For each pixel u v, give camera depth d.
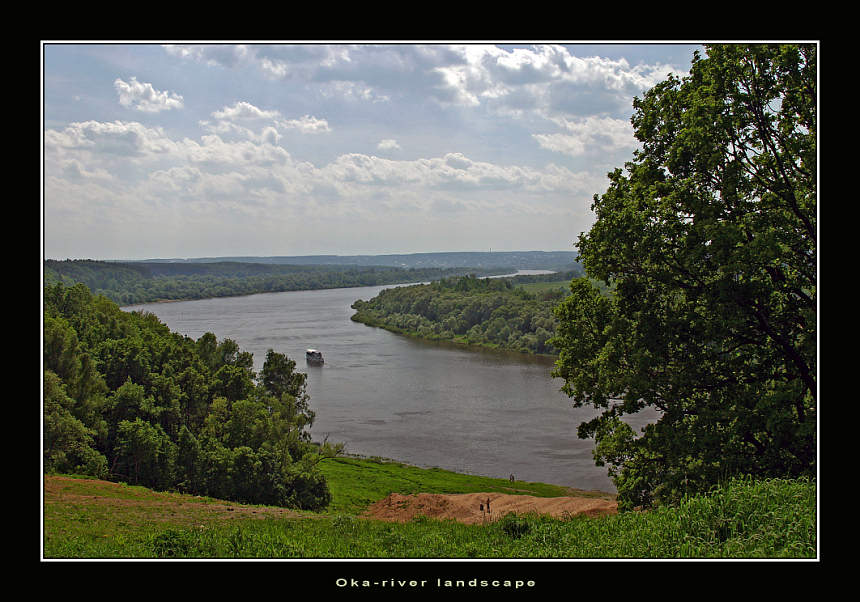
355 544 15.74
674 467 20.56
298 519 24.00
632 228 20.64
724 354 22.03
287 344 119.62
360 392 81.31
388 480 48.78
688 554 11.87
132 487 32.19
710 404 20.16
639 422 60.50
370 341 131.00
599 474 51.22
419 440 60.94
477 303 146.88
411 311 166.00
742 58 19.86
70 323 56.00
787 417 17.75
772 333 19.73
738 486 14.65
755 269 18.88
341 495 44.47
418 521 22.73
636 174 22.17
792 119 19.47
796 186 19.70
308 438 49.91
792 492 13.61
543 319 125.69
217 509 27.05
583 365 24.02
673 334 20.95
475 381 88.81
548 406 73.50
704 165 19.34
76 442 37.00
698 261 19.66
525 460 54.91
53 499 25.11
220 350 58.44
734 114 19.12
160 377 47.09
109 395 46.41
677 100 21.52
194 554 13.86
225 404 45.66
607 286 23.38
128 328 59.41
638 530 13.81
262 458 39.78
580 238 24.25
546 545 14.33
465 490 46.31
